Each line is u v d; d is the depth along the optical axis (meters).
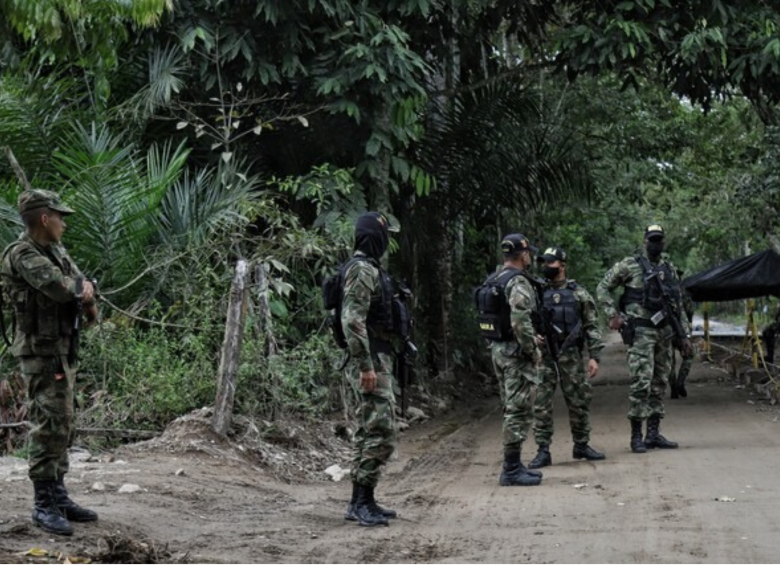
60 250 6.55
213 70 14.62
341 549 6.61
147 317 12.16
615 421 14.77
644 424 14.25
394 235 17.72
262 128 14.61
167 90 13.64
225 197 12.98
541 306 9.41
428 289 20.36
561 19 18.05
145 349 11.26
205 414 10.48
